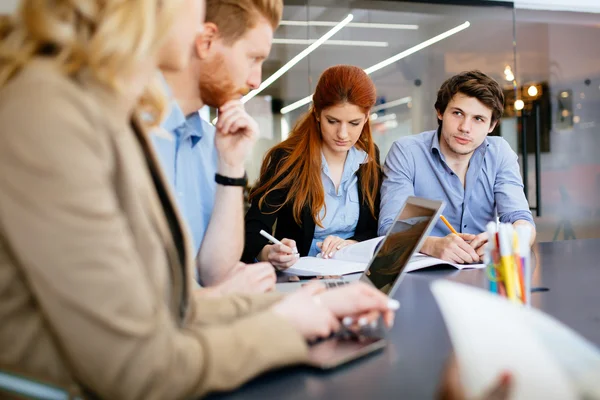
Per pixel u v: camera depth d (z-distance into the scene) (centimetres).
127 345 52
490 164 217
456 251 155
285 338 65
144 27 60
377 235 211
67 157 51
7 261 54
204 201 148
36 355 56
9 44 58
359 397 60
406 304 103
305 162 204
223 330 63
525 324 42
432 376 65
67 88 55
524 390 42
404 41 436
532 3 466
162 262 64
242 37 134
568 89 519
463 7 448
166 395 55
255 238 196
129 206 60
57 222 50
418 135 229
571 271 140
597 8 486
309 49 412
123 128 62
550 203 525
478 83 196
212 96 138
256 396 60
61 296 51
